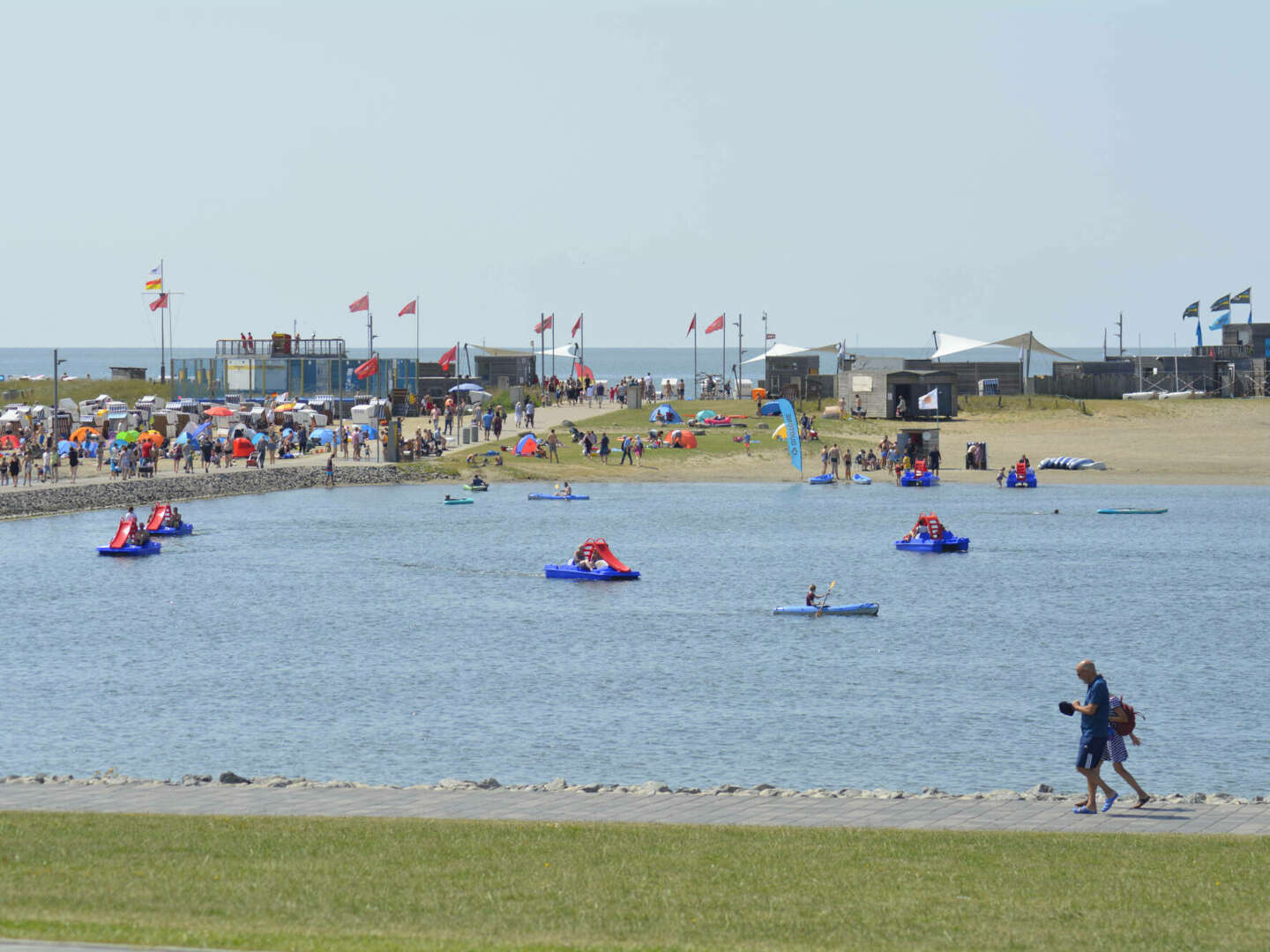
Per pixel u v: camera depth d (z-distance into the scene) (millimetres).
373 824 61125
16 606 169750
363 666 134125
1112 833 61156
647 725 109375
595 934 46219
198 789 70875
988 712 113562
